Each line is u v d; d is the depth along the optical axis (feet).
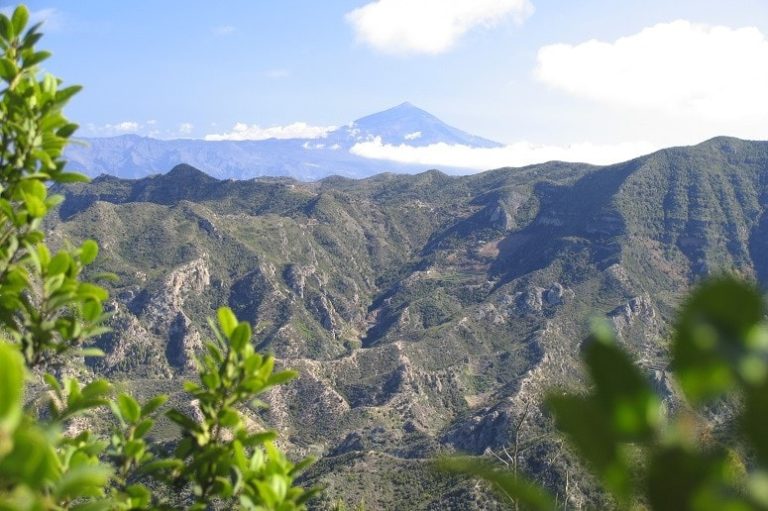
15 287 10.13
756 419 1.84
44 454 3.44
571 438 2.08
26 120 11.41
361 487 217.36
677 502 1.89
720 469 1.86
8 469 3.41
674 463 1.91
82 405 9.24
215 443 9.75
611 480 2.00
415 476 221.66
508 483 2.40
